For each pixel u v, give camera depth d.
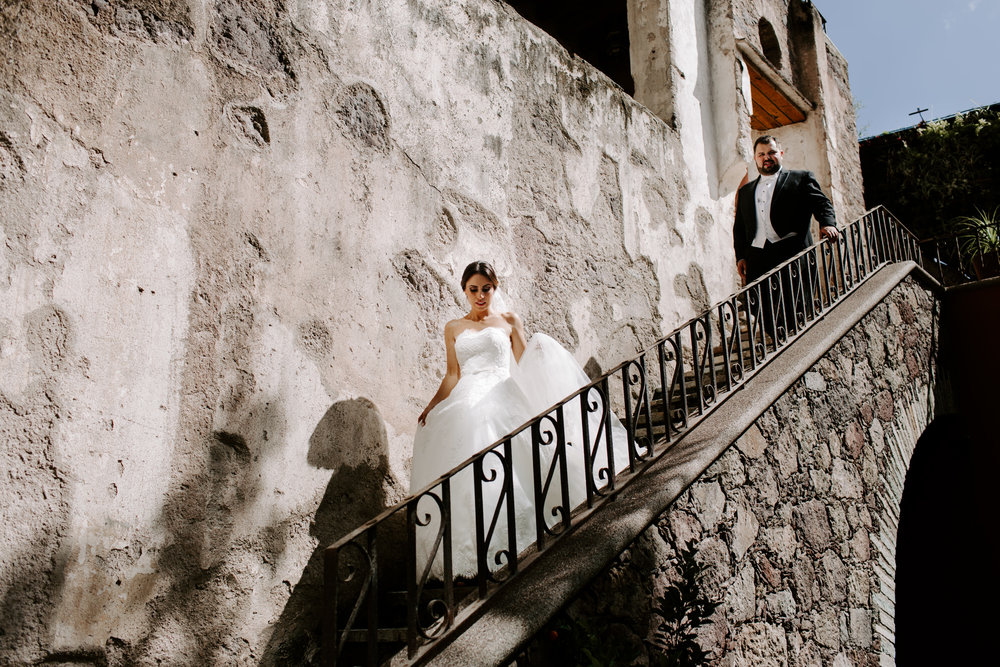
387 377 3.53
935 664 7.00
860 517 4.58
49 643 2.24
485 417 3.23
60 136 2.58
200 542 2.66
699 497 3.28
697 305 6.04
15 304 2.38
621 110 5.76
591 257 5.08
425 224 3.93
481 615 2.34
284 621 2.83
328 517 3.11
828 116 8.97
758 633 3.39
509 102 4.73
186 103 2.99
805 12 8.98
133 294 2.67
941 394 6.45
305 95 3.47
